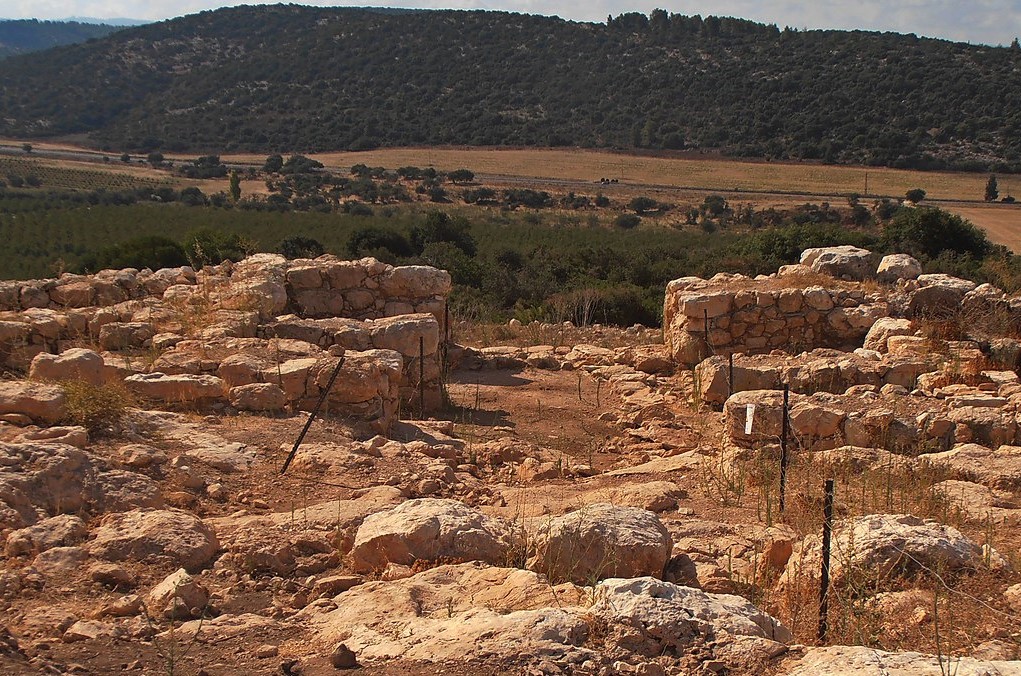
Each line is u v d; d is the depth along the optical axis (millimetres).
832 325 15664
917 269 17172
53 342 12984
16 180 94375
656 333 20562
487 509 7832
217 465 8195
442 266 34094
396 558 6191
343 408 10492
